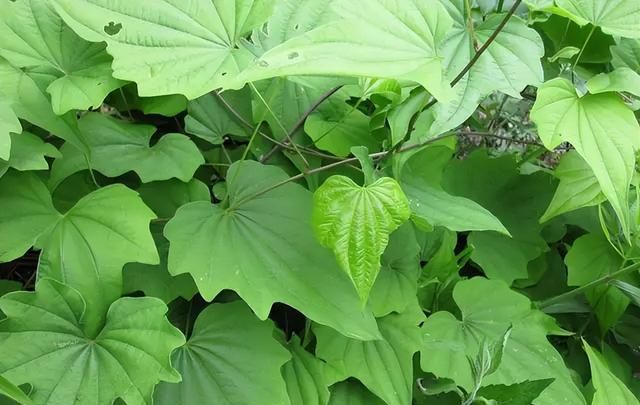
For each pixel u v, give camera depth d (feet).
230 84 0.72
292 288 1.02
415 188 1.16
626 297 1.39
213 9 1.04
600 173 0.99
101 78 1.04
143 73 0.98
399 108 1.09
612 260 1.45
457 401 1.23
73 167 1.09
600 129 1.02
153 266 1.09
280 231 1.08
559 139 1.01
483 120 1.81
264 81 1.27
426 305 1.37
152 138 1.38
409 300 1.20
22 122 1.10
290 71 0.71
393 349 1.15
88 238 0.96
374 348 1.15
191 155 1.18
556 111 1.03
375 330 1.01
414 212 1.09
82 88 1.03
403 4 0.87
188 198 1.19
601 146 1.01
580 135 1.01
